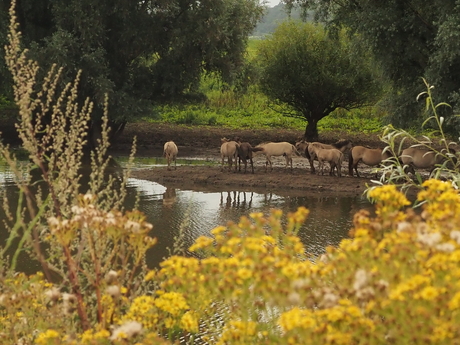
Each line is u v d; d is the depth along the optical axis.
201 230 15.33
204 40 32.25
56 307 4.36
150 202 19.44
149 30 32.53
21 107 4.81
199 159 31.05
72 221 4.07
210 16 32.06
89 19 30.38
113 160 29.80
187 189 22.39
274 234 4.05
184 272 3.84
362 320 3.04
